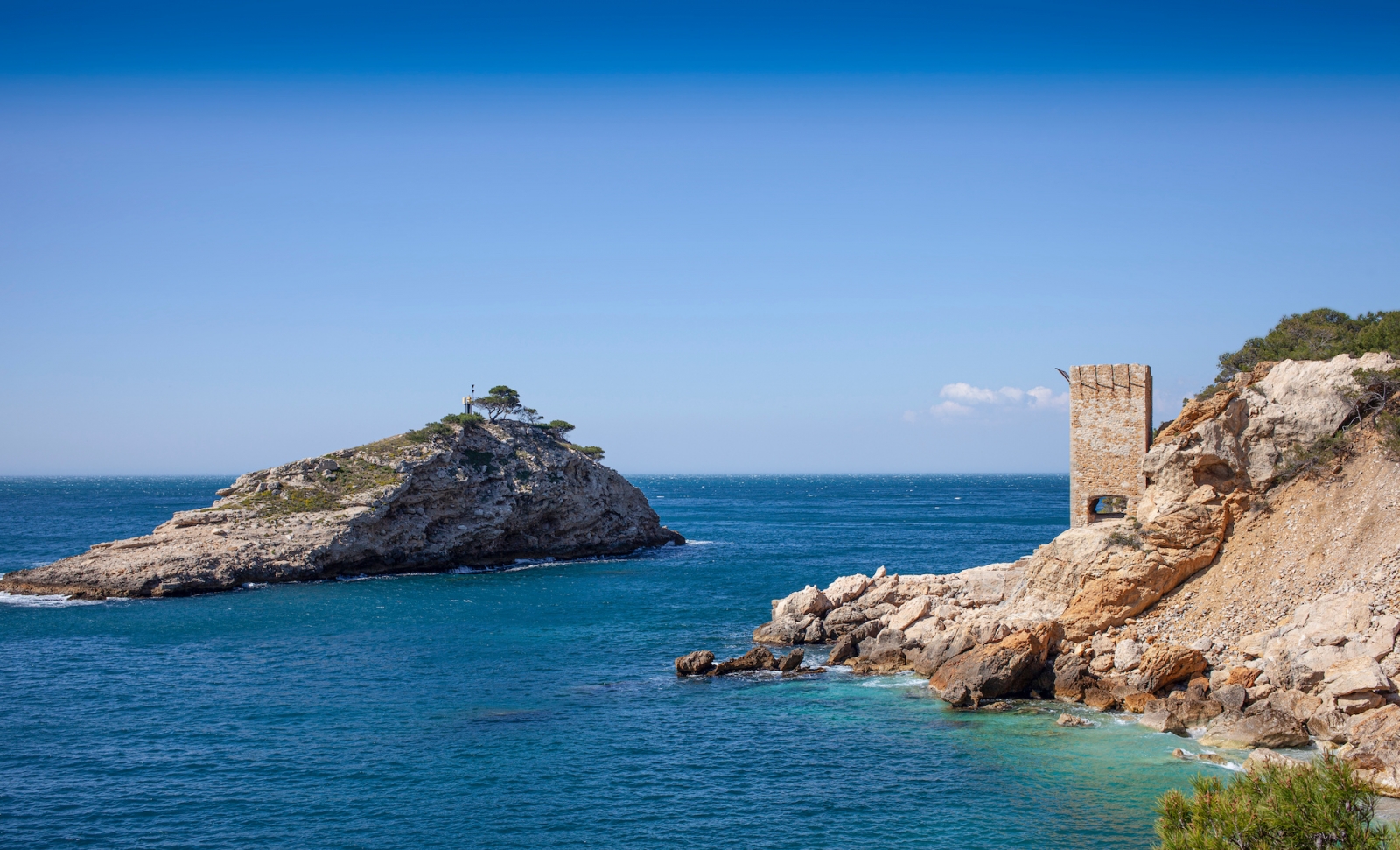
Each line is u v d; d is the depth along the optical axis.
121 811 32.38
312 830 30.89
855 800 33.09
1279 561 43.47
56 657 57.47
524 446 118.62
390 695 48.03
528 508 113.44
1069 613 46.91
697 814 32.16
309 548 93.12
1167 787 33.16
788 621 61.50
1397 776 29.39
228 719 43.53
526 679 51.53
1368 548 40.81
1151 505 47.94
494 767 36.94
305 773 36.22
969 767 35.91
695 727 42.12
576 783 35.22
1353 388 44.47
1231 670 39.78
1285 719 35.31
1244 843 16.64
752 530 163.62
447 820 31.70
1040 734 39.50
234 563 88.44
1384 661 36.03
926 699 45.69
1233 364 60.88
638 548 128.75
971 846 29.19
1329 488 43.97
